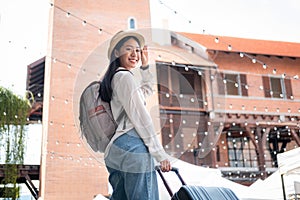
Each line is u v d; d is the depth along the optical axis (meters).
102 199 5.42
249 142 12.54
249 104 10.91
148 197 0.82
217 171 4.96
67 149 7.83
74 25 9.01
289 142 12.51
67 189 7.98
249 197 4.96
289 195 5.16
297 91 11.51
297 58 11.66
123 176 0.82
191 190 1.37
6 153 9.16
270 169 12.02
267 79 11.27
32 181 10.35
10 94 9.37
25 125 9.56
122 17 9.14
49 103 8.17
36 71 12.73
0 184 9.13
